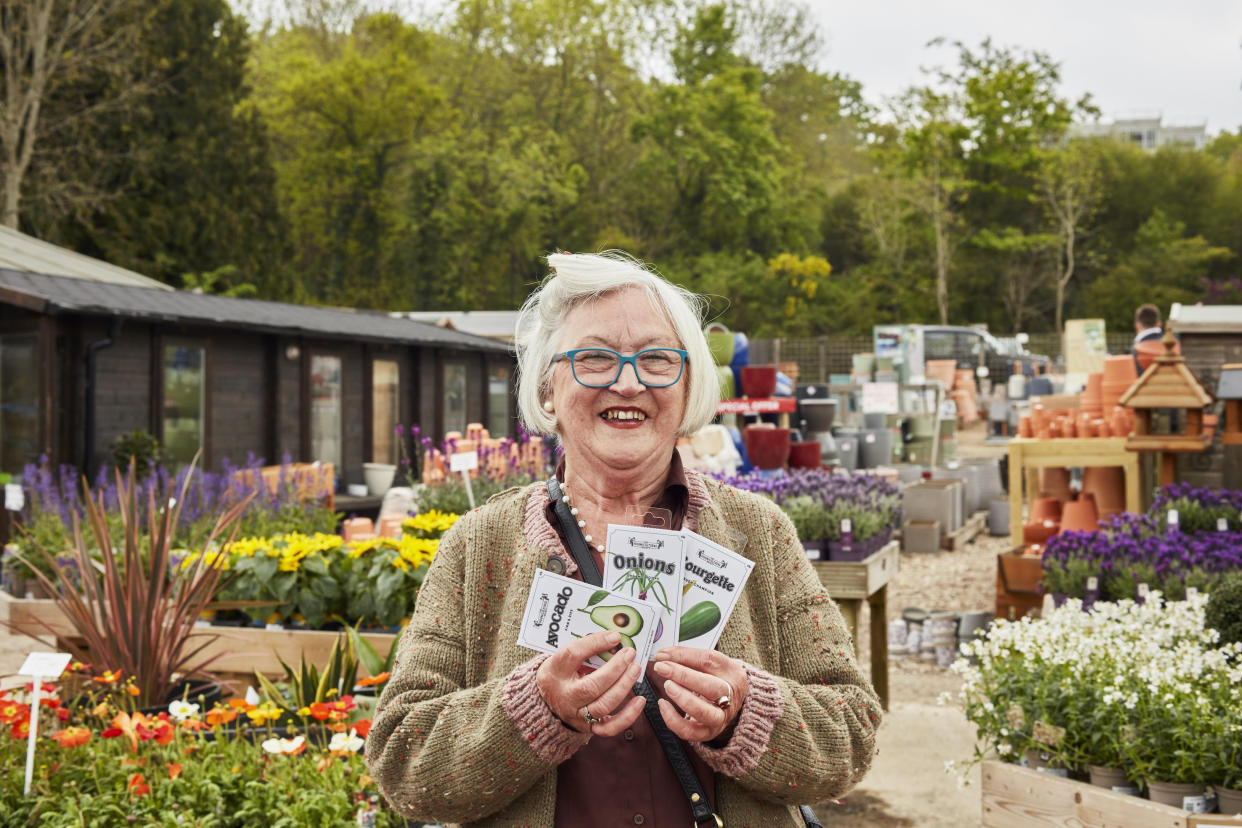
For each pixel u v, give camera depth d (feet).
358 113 131.13
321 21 146.72
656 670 4.58
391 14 135.74
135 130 83.82
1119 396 27.09
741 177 158.40
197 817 9.17
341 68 129.08
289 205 134.10
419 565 15.42
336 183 136.15
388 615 15.31
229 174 90.27
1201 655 11.09
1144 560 18.03
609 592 4.68
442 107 141.90
